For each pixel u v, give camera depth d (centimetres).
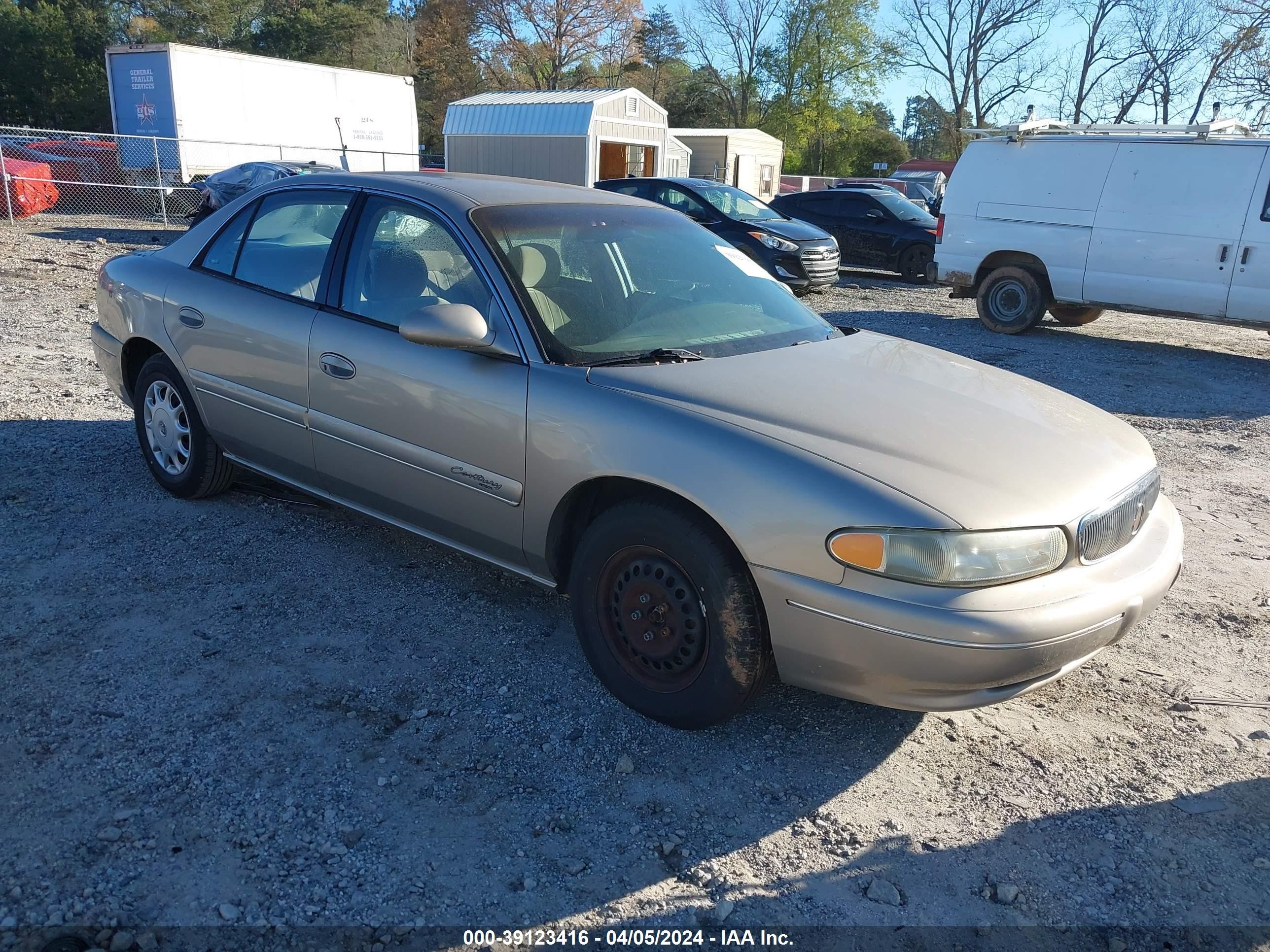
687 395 301
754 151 3209
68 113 4262
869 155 6112
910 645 255
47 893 229
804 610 266
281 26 4994
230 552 420
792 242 1375
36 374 702
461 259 348
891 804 280
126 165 2228
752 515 269
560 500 311
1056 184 1101
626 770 287
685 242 413
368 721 304
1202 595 434
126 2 4694
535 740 300
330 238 394
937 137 7125
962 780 293
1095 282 1083
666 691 302
